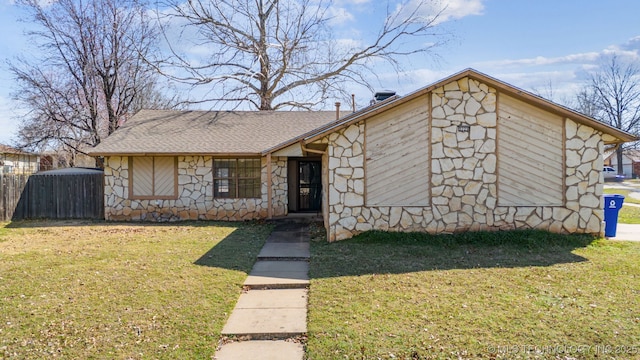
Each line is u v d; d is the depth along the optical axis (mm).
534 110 9383
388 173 9508
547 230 9312
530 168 9391
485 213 9391
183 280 6395
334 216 9516
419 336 4262
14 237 10797
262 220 14039
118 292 5781
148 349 4070
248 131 15969
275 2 23219
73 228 12508
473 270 6801
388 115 9477
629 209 15867
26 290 5883
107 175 14484
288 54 23438
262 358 3955
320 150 11141
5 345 4160
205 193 14539
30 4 22109
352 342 4156
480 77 9273
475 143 9414
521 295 5500
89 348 4086
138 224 13492
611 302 5180
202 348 4105
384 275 6539
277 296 5840
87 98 24156
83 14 23188
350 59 23875
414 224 9461
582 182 9352
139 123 16453
